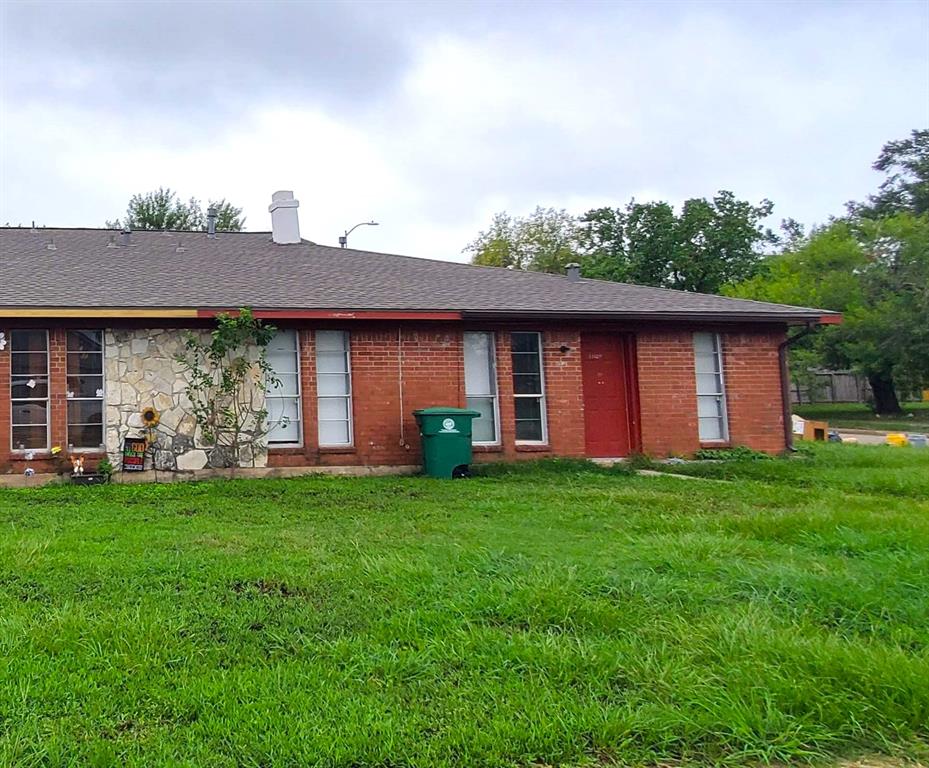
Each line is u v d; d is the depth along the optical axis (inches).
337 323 528.7
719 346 606.5
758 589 221.1
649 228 1736.0
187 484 450.9
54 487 445.1
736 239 1697.8
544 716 144.3
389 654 172.9
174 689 155.8
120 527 315.0
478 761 131.9
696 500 393.4
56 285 506.0
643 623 194.7
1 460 465.7
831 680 157.0
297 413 523.8
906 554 261.4
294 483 455.8
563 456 564.4
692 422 592.4
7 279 513.7
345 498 402.3
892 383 1558.8
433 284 602.5
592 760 133.0
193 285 536.4
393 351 537.6
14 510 363.3
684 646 178.1
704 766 132.3
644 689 156.9
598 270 1673.2
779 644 173.9
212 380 499.8
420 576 231.8
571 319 557.3
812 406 1780.3
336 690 155.9
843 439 984.3
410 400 538.3
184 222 1470.2
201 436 497.4
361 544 280.4
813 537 287.1
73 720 142.5
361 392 530.0
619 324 581.9
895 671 157.8
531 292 602.2
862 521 309.9
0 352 470.0
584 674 163.0
